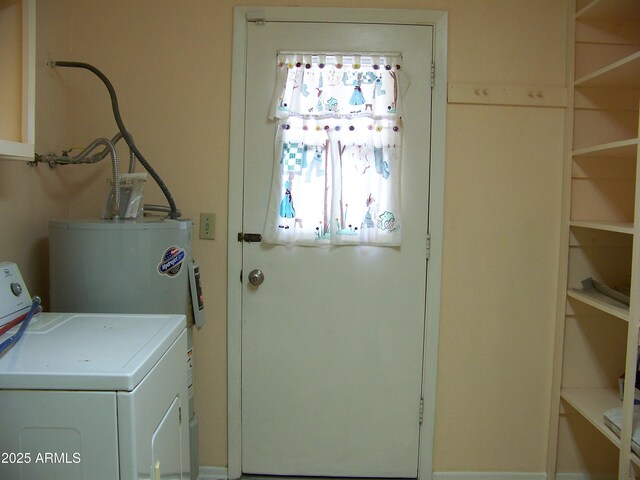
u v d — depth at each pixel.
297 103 1.89
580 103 1.93
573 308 1.97
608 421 1.62
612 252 1.95
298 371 1.99
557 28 1.92
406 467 2.01
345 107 1.89
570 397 1.90
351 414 2.00
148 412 1.03
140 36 1.90
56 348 1.08
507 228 1.97
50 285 1.53
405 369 1.99
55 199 1.82
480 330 2.00
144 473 1.00
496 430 2.02
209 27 1.90
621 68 1.65
